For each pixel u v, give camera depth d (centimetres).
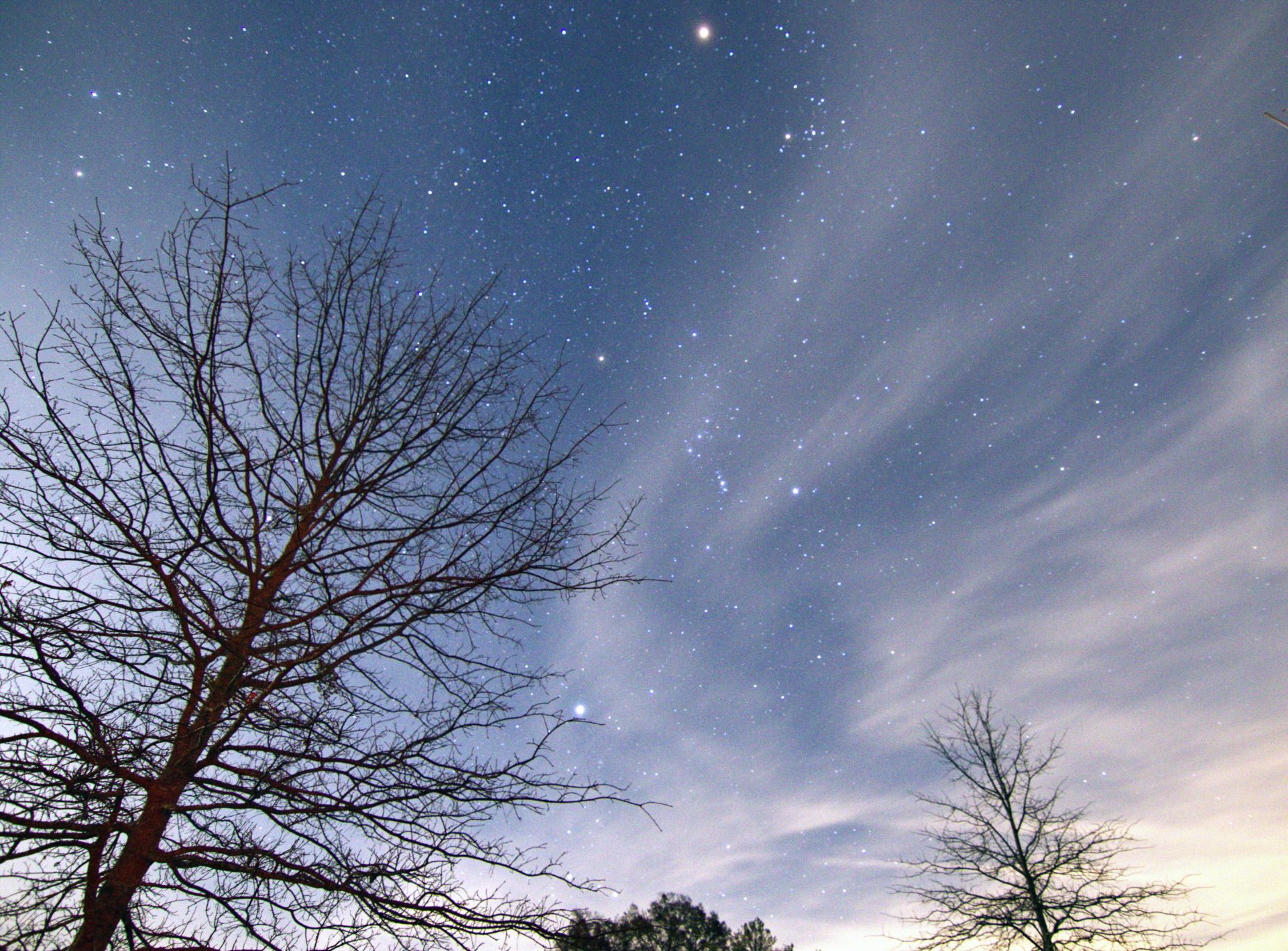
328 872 281
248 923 275
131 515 295
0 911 245
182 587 305
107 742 256
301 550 336
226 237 316
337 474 344
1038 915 821
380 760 303
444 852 295
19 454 279
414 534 332
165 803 273
